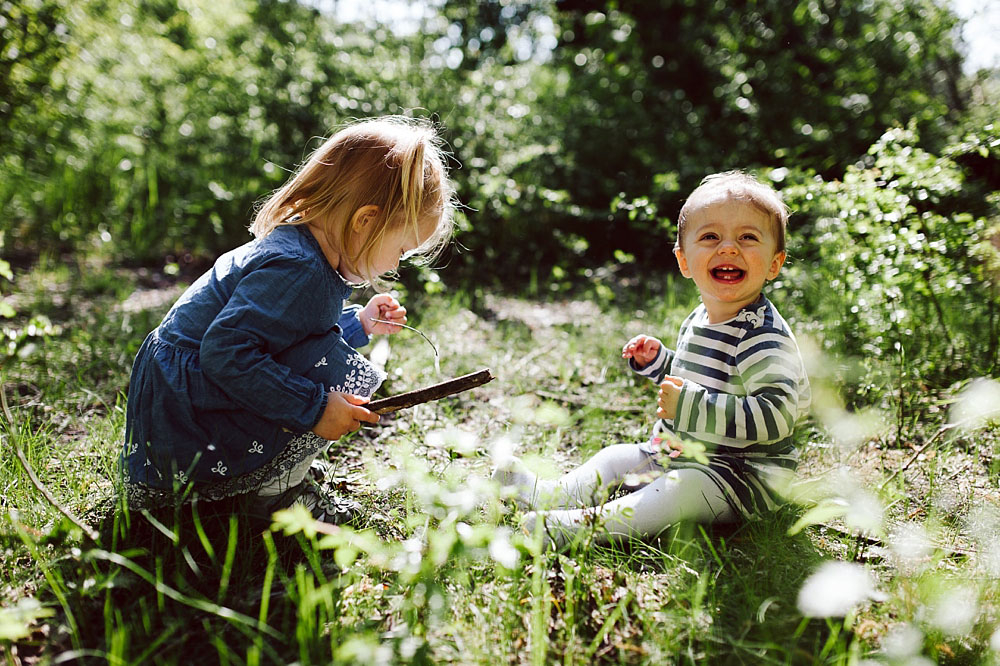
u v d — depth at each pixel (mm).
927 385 3441
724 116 7992
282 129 6785
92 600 1932
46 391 3342
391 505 2506
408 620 1780
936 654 1739
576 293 5914
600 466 2572
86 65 6965
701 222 2541
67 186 6652
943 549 2174
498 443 1881
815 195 3947
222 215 6574
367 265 2336
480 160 6434
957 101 7191
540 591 1817
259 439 2227
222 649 1711
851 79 7547
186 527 2229
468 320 4785
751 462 2406
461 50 8641
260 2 8445
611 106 8047
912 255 3570
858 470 2811
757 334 2463
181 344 2199
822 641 1841
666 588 2047
